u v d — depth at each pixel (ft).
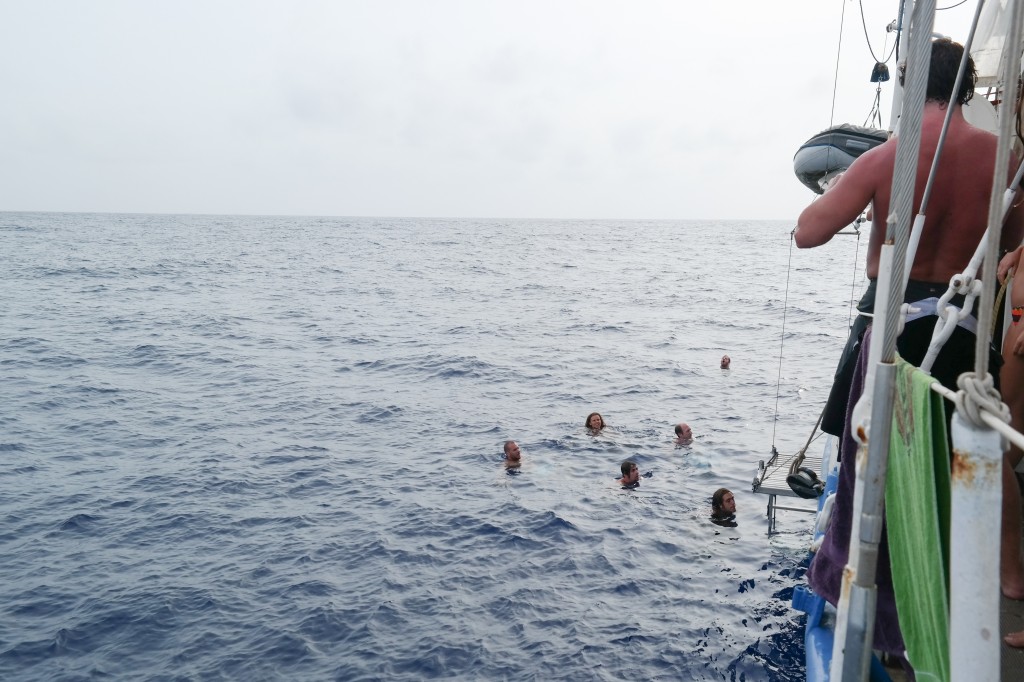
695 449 55.93
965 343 7.95
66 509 44.01
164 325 120.88
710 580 35.09
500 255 311.68
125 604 33.19
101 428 61.77
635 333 114.62
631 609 32.45
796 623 31.30
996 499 5.12
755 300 158.61
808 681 12.42
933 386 5.67
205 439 58.80
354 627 31.17
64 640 30.55
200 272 214.48
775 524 41.65
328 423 63.77
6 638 30.68
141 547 38.96
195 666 28.81
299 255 294.46
